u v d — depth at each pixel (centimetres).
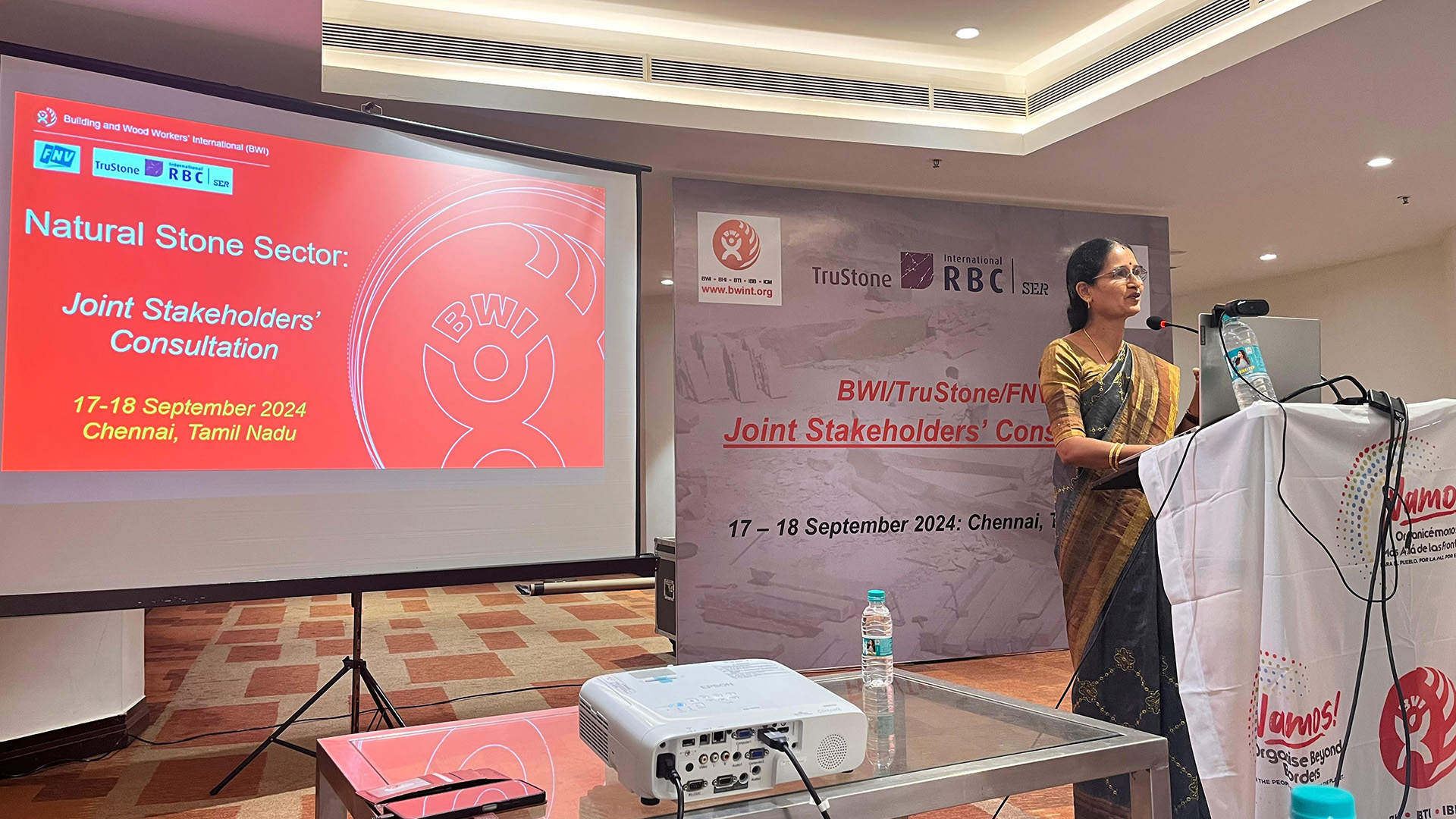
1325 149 445
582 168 323
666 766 97
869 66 443
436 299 290
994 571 507
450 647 524
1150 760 127
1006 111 460
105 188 238
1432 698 148
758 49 426
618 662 483
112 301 238
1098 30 420
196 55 288
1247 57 347
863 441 486
